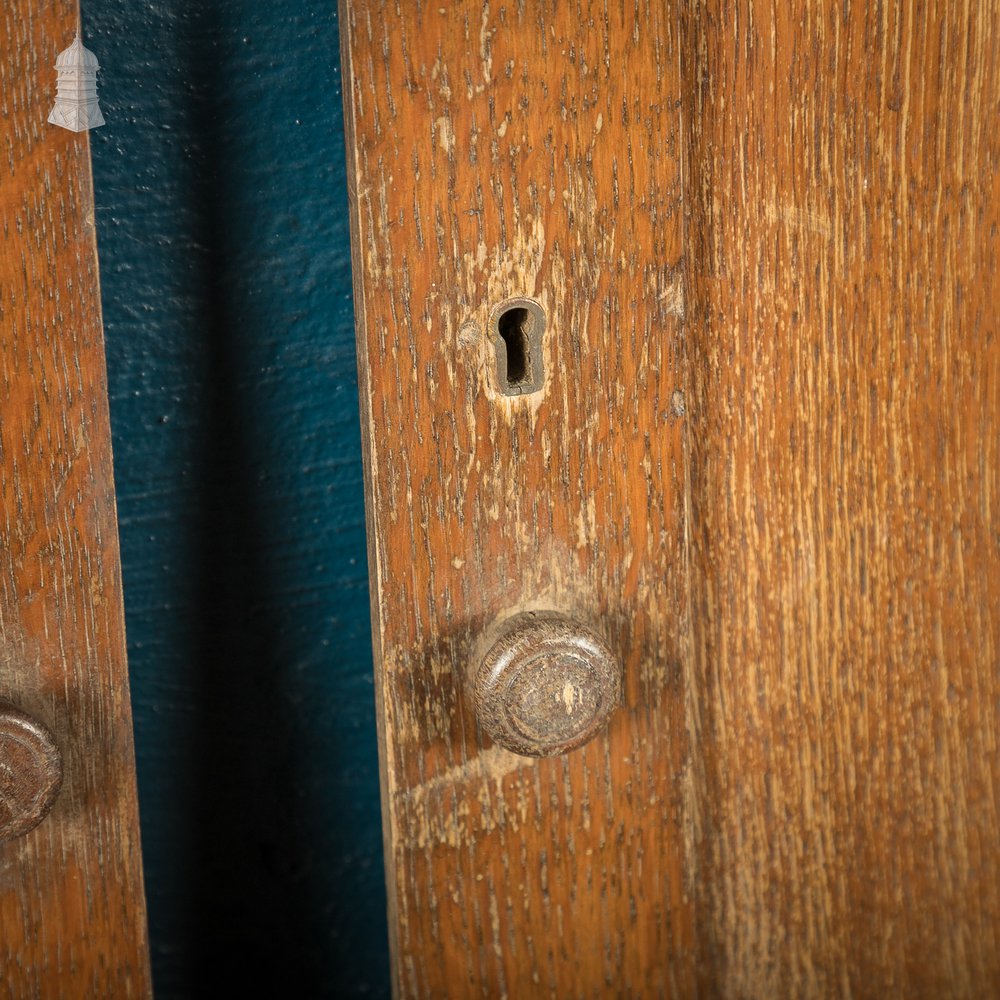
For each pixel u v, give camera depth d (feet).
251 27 1.89
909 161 1.75
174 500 1.99
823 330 1.77
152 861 2.09
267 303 1.96
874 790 1.87
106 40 1.87
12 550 1.66
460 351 1.68
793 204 1.74
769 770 1.85
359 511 2.03
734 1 1.69
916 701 1.86
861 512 1.81
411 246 1.66
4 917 1.72
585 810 1.81
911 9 1.72
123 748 1.72
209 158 1.91
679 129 1.69
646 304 1.72
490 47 1.65
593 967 1.84
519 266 1.68
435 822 1.77
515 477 1.72
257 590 2.03
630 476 1.75
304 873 2.13
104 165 1.89
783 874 1.87
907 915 1.91
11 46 1.60
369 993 2.19
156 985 2.13
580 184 1.68
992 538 1.84
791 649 1.83
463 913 1.79
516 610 1.74
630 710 1.80
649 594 1.78
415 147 1.64
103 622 1.69
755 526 1.79
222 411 1.98
